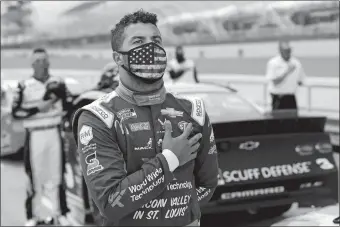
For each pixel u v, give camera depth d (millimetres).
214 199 3621
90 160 1519
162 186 1502
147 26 1572
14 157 7195
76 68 29547
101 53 44625
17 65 23812
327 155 3959
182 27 40406
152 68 1547
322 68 17516
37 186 4426
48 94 4281
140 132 1556
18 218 4758
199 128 1666
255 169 3723
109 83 4973
